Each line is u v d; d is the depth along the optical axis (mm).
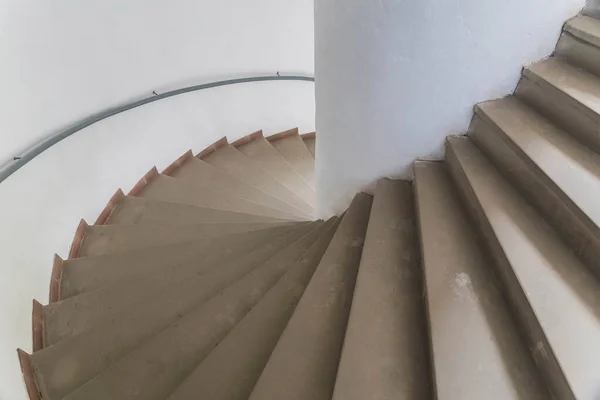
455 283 1343
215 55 3516
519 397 1048
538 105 1627
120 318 2098
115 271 2520
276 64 3867
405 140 1872
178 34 3213
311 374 1362
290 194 3506
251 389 1505
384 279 1531
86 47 2680
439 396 1054
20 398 1897
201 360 1763
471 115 1764
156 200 3176
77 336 2094
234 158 3850
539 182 1397
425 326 1324
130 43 2961
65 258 2695
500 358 1127
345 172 2113
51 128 2543
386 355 1273
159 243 2730
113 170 3129
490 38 1567
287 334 1478
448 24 1532
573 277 1184
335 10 1694
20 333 2129
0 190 2156
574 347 1015
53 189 2594
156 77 3260
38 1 2305
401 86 1714
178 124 3568
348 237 1874
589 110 1384
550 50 1652
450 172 1809
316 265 1886
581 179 1301
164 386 1733
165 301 2105
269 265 2018
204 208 3062
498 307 1266
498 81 1687
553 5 1548
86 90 2770
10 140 2242
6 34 2166
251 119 4043
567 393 963
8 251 2180
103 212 3082
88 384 1775
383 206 1859
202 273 2297
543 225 1370
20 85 2289
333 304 1587
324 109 2037
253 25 3541
